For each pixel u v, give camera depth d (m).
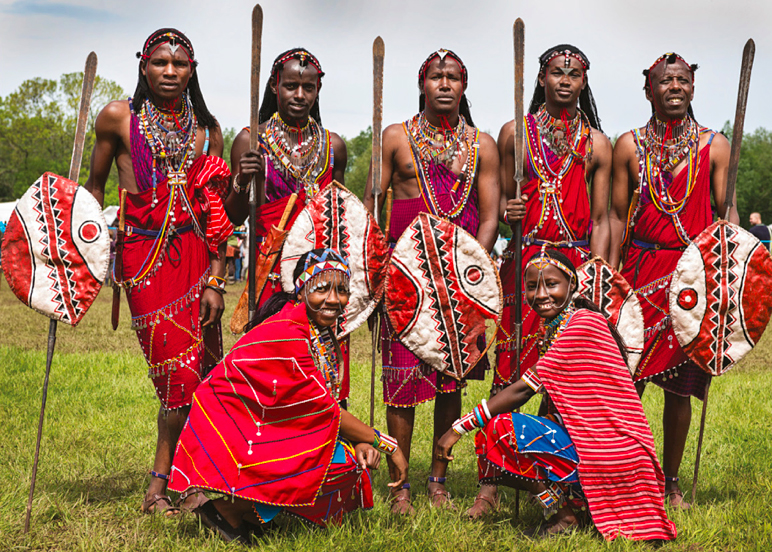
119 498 4.23
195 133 4.23
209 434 3.47
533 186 4.52
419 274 4.32
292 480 3.45
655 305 4.49
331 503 3.68
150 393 6.95
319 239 4.23
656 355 4.48
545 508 3.80
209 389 3.52
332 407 3.55
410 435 4.45
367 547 3.45
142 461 4.92
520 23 4.29
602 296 4.40
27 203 3.81
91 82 3.91
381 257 4.32
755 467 4.95
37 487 4.28
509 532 3.77
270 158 4.32
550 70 4.43
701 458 5.30
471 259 4.33
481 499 4.21
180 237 4.14
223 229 4.27
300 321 3.52
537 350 4.43
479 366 4.60
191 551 3.46
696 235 4.47
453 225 4.32
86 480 4.51
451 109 4.34
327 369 3.84
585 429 3.67
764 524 3.75
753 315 4.24
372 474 4.86
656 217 4.48
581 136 4.51
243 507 3.60
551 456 3.68
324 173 4.40
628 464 3.65
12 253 3.81
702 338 4.26
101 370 7.96
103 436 5.47
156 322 4.07
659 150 4.48
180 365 4.09
